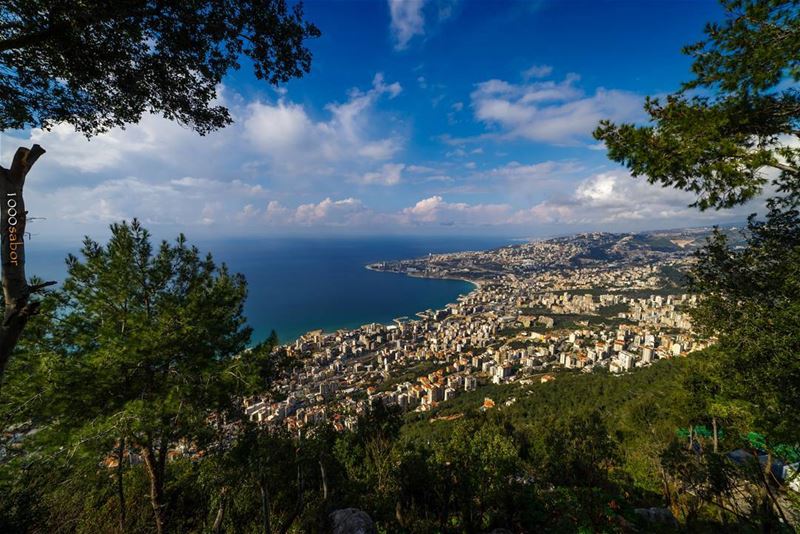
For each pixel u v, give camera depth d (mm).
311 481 10836
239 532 9258
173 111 5328
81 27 3680
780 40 4148
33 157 3146
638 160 5105
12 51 3936
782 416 5844
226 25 4465
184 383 6957
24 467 5836
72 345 7312
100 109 4977
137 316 7168
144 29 4145
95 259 7680
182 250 8727
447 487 10570
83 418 6617
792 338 5500
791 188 4949
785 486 7559
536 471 12719
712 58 4746
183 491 9914
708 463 8719
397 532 9547
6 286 3033
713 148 4441
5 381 6371
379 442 14797
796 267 5383
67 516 8336
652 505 11953
